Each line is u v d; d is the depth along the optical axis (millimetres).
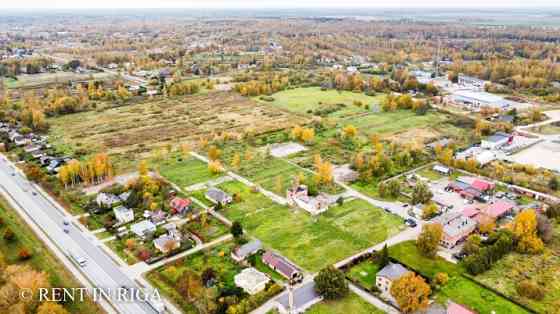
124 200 155750
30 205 155250
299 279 113250
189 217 144500
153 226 137875
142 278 115250
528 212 129000
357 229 138250
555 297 106625
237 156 187625
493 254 119500
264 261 120688
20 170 186875
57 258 124000
